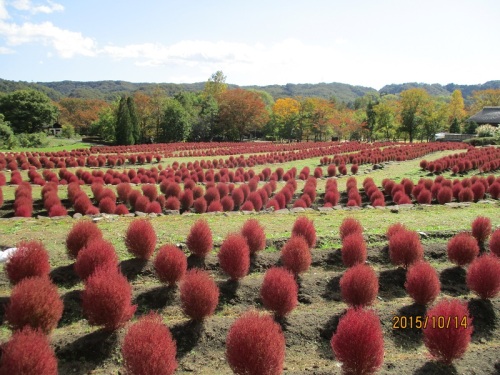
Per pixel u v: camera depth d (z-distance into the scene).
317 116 71.56
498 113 69.38
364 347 4.32
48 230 8.95
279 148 47.84
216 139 75.88
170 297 6.34
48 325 4.99
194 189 16.12
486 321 6.11
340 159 31.89
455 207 12.75
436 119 70.38
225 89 89.81
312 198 16.66
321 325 5.71
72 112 94.25
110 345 5.08
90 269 6.12
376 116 74.06
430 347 4.99
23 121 69.00
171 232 8.93
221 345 5.29
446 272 7.48
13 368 3.83
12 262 5.99
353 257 7.31
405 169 28.31
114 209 12.67
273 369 4.22
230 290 6.62
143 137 68.19
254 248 7.74
